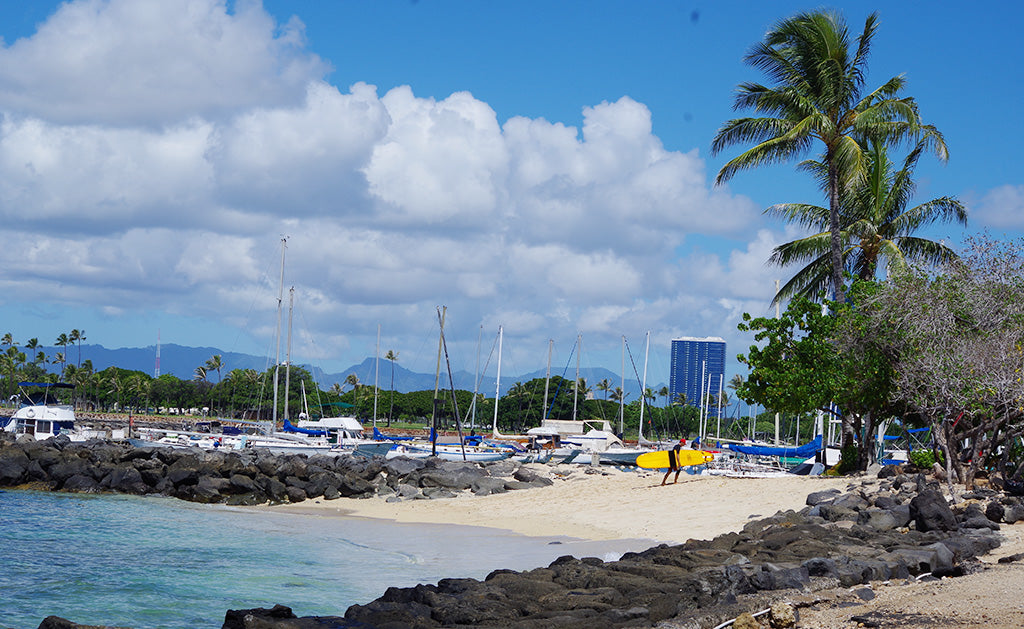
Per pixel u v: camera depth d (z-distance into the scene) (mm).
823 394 34125
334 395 164750
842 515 24406
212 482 44875
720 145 39719
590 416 147500
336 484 45469
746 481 35031
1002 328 29109
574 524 32281
